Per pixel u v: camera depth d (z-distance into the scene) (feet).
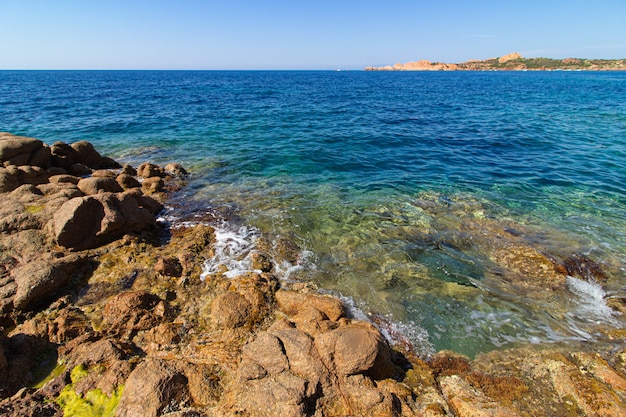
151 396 14.56
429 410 15.29
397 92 180.86
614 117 89.10
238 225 32.37
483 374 17.72
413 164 52.01
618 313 22.12
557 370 17.70
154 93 167.02
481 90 187.42
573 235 30.32
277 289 23.61
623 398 15.90
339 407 14.80
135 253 26.68
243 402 14.47
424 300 23.31
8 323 20.06
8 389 15.93
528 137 67.72
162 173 45.75
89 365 17.15
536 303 23.04
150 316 20.33
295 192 40.75
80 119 87.10
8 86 201.26
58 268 22.54
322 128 78.95
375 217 34.06
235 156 55.88
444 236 30.45
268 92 181.98
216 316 20.33
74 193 32.30
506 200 37.96
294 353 15.97
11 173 35.22
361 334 16.72
